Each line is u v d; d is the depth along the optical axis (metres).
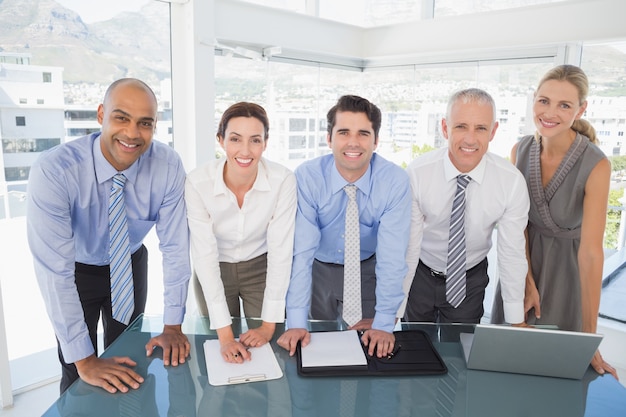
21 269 2.81
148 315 1.83
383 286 1.79
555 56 3.54
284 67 4.16
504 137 3.93
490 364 1.45
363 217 1.96
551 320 2.22
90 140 1.80
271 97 4.09
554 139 2.04
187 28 3.28
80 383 1.38
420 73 4.44
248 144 1.66
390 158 4.84
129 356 1.51
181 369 1.45
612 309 3.35
